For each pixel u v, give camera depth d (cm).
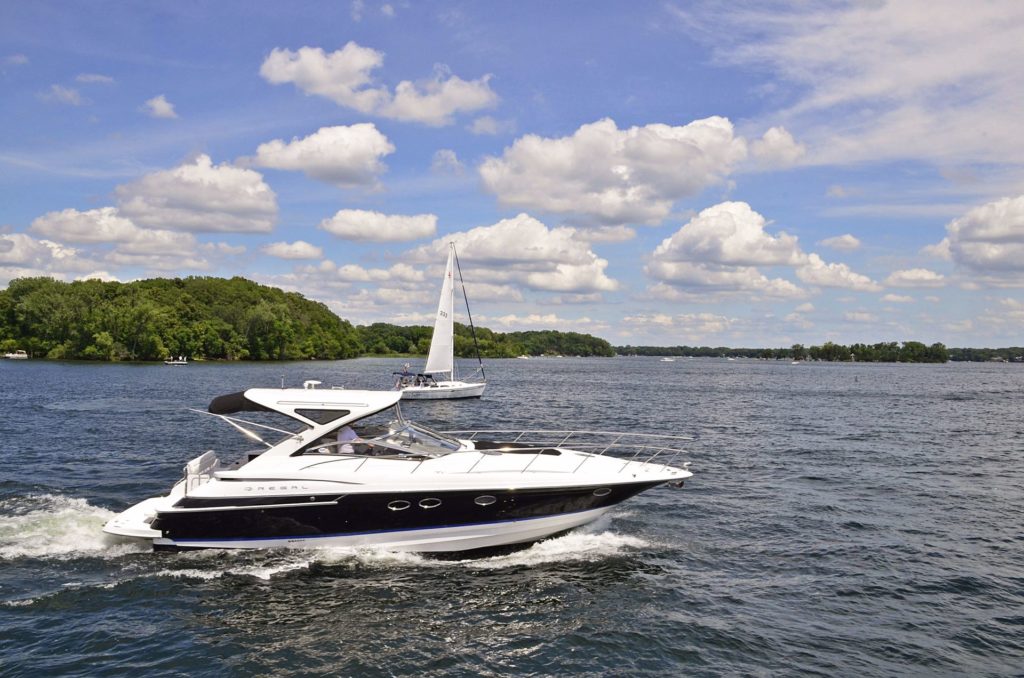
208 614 939
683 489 1717
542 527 1234
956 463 2205
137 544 1198
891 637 910
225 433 2642
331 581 1063
